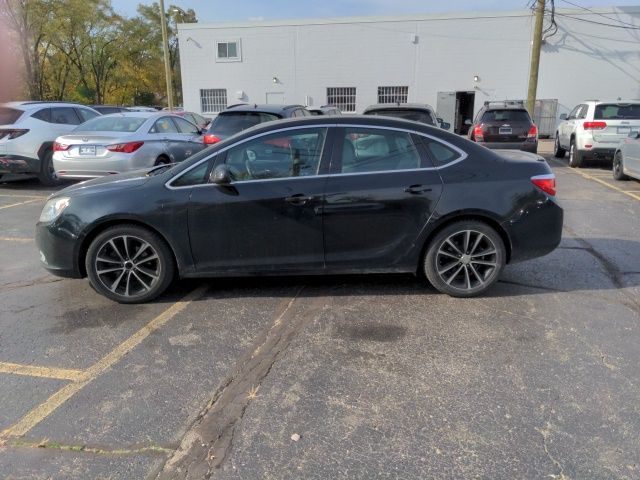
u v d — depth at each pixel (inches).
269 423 113.8
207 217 171.3
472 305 174.9
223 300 181.6
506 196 172.7
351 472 99.0
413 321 163.0
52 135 416.8
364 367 136.2
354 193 170.7
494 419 114.0
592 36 986.1
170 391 126.6
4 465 101.7
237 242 173.5
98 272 176.6
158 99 2190.0
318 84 1092.5
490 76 1026.7
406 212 172.2
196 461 102.5
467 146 178.5
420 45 1037.8
